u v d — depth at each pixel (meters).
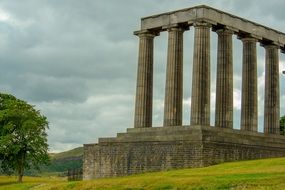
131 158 100.25
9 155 130.75
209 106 102.06
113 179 79.62
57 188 80.75
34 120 131.38
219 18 106.19
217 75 107.94
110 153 103.62
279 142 109.38
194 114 101.19
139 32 112.75
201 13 103.31
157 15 110.31
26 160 131.25
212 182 67.31
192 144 93.12
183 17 106.00
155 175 82.00
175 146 95.00
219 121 105.88
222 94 106.50
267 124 117.75
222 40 107.88
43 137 133.50
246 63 113.00
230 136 100.38
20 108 132.62
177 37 107.31
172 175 78.56
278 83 118.81
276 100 118.06
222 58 107.44
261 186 63.28
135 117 111.06
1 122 132.12
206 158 92.19
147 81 111.69
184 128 98.88
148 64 112.06
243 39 113.69
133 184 72.44
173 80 106.00
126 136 105.00
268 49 118.88
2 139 127.19
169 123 104.81
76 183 80.19
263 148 103.44
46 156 132.38
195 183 68.12
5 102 138.25
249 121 111.38
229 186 64.81
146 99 111.12
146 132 103.56
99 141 106.31
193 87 102.25
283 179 65.12
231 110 106.50
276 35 118.44
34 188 92.81
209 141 93.25
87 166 107.00
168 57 107.31
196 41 103.06
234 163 89.00
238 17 110.25
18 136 130.62
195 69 102.44
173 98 105.44
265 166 80.62
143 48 112.19
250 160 94.44
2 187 106.12
